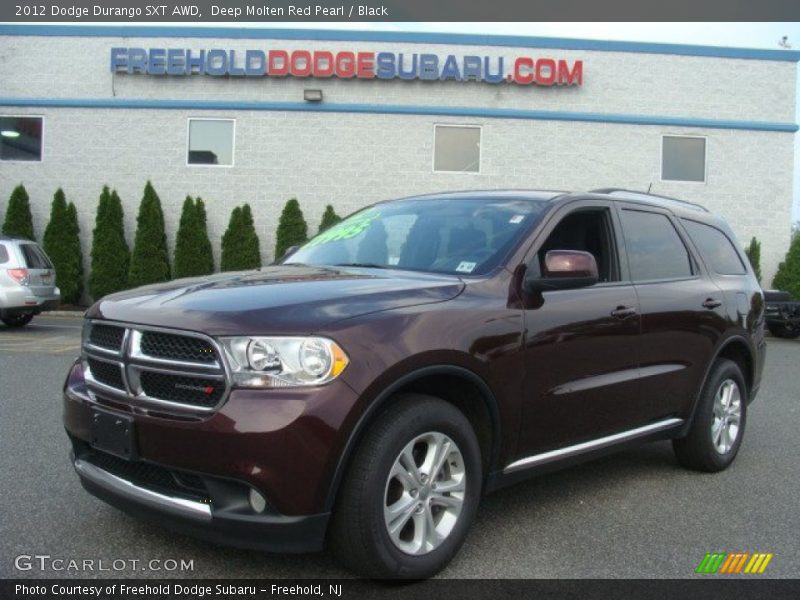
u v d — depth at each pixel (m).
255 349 2.90
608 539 3.88
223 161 17.70
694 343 4.87
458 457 3.36
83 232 17.75
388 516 3.08
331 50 17.39
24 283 12.57
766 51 17.83
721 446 5.25
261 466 2.81
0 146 17.89
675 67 17.72
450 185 17.55
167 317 3.12
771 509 4.44
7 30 17.67
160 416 3.00
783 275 17.33
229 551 3.54
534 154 17.56
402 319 3.17
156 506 3.04
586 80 17.58
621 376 4.25
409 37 17.36
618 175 17.66
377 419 3.08
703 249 5.35
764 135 17.89
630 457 5.62
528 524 4.08
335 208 17.56
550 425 3.81
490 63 17.48
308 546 2.91
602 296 4.17
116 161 17.70
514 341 3.56
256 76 17.52
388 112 17.45
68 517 3.93
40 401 6.83
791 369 10.66
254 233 17.28
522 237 3.92
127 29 17.59
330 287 3.38
